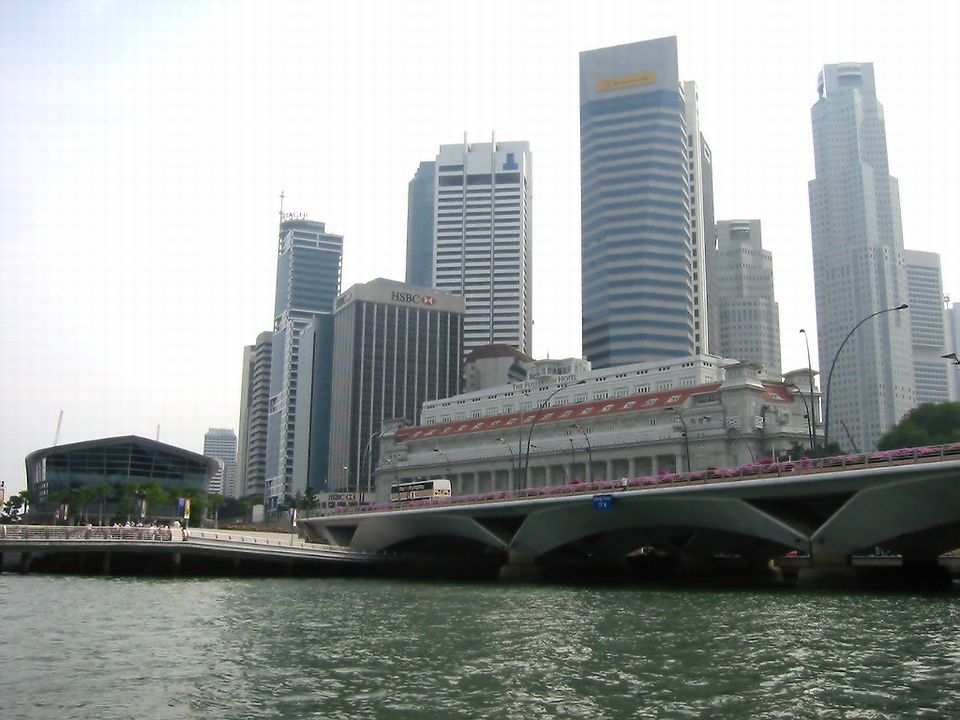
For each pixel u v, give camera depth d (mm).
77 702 25031
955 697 24734
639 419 150000
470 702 24844
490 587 77875
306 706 24531
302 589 74000
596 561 100125
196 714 23641
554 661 31531
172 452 191000
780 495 69688
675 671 29188
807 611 48312
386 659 32375
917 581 75250
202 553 92688
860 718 22656
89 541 88188
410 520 102562
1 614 48250
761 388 139625
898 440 146375
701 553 92062
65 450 182375
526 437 166375
